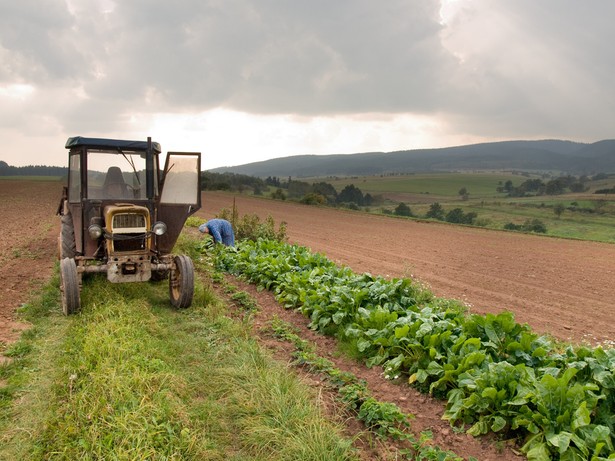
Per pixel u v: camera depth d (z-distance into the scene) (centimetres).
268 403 512
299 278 939
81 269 810
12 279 1036
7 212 2808
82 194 851
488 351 597
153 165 900
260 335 761
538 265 1606
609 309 1033
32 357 618
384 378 622
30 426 459
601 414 459
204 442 446
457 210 5812
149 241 844
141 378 512
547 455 422
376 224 3005
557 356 561
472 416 510
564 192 11875
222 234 1469
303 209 4200
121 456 397
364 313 730
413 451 465
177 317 816
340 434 486
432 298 953
